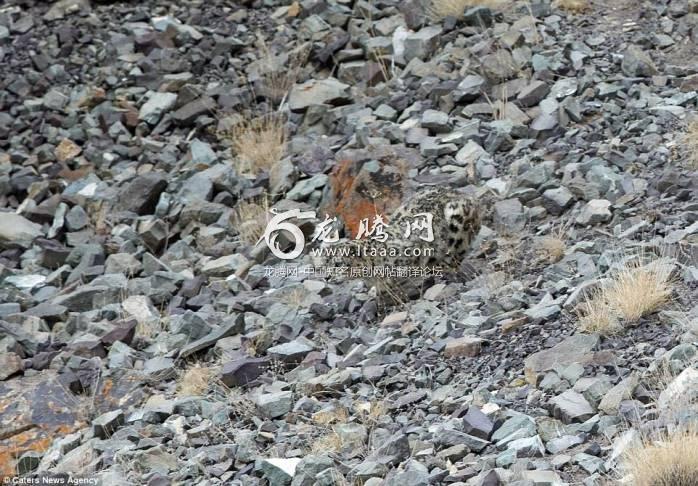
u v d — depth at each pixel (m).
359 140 23.80
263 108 26.95
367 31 28.16
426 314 17.78
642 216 18.81
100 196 24.48
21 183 25.64
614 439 12.94
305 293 19.39
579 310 16.17
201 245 22.53
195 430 15.47
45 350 19.03
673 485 11.68
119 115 27.16
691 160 20.33
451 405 14.68
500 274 18.25
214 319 19.14
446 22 27.14
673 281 16.41
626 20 26.61
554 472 12.41
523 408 14.27
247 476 14.09
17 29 30.84
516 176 21.50
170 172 25.16
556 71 24.84
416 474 12.73
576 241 18.95
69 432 16.50
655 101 23.12
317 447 14.38
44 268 22.67
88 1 31.77
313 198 22.72
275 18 30.05
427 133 23.72
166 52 28.83
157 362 18.00
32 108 28.00
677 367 13.98
